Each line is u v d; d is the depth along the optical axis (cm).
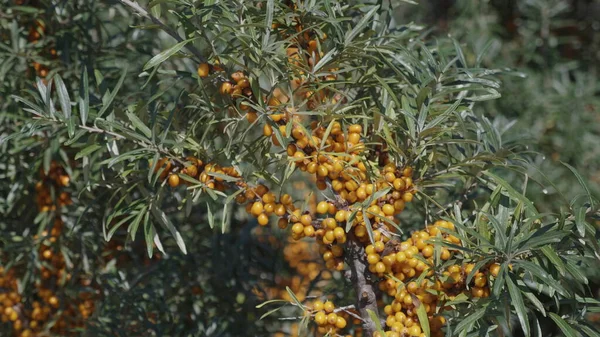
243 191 136
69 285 166
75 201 167
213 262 171
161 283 169
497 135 141
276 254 176
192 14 134
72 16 165
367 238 134
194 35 133
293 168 133
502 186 134
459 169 138
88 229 168
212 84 136
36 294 173
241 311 171
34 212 171
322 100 138
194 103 143
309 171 132
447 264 130
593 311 132
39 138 164
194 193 135
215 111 135
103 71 166
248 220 178
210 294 170
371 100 143
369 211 130
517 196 130
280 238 179
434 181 136
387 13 146
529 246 127
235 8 134
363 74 141
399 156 135
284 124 133
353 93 145
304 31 136
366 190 133
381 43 147
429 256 132
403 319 132
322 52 137
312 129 136
